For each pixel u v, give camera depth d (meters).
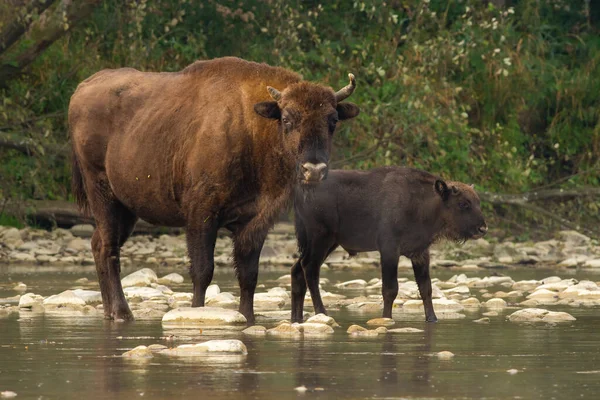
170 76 40.00
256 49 87.56
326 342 30.95
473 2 91.50
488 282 56.38
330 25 94.62
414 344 30.58
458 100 93.12
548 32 106.44
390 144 78.31
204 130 37.19
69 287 51.78
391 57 82.19
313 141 34.38
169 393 22.36
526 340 31.66
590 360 27.38
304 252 39.75
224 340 29.30
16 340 31.58
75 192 42.72
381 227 39.47
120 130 40.16
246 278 37.62
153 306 42.81
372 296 47.31
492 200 83.12
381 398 21.84
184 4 88.31
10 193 80.31
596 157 99.31
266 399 21.70
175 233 85.31
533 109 101.00
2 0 79.12
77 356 28.00
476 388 23.06
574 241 83.44
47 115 80.56
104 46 88.56
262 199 36.78
